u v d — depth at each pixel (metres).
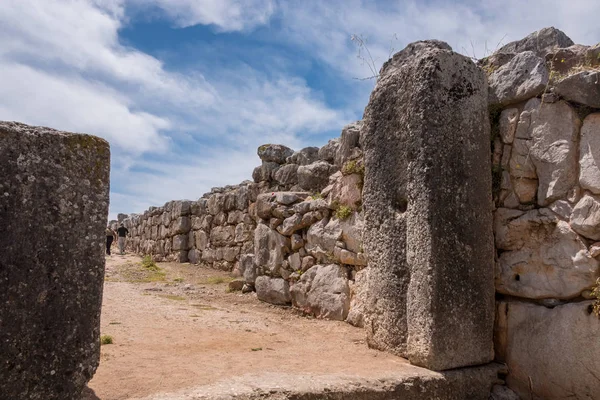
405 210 3.96
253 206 10.09
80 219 2.39
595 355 3.19
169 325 5.13
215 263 11.60
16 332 2.18
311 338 4.78
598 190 3.29
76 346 2.34
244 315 6.07
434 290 3.47
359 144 5.95
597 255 3.25
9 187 2.20
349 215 5.91
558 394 3.39
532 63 3.78
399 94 4.01
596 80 3.37
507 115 3.91
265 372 3.19
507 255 3.82
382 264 4.06
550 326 3.45
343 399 2.94
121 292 7.82
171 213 14.02
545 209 3.58
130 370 3.18
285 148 9.73
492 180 3.96
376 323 4.11
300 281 6.42
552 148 3.57
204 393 2.64
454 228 3.62
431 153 3.62
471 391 3.49
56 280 2.30
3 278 2.16
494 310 3.81
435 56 3.74
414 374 3.31
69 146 2.38
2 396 2.12
